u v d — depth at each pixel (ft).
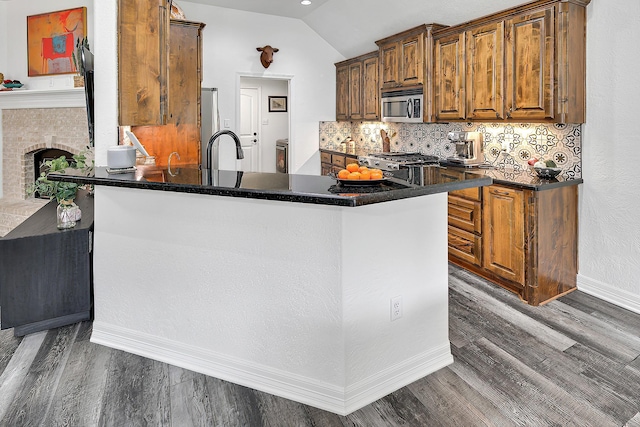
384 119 16.20
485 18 11.37
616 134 9.52
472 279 11.62
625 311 9.51
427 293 7.04
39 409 6.16
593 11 9.69
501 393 6.56
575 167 10.56
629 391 6.59
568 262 10.56
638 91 8.98
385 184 6.44
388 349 6.61
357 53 19.35
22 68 16.69
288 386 6.52
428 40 13.67
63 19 15.90
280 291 6.44
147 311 7.66
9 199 17.51
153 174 7.98
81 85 15.39
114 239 7.82
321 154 20.86
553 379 6.93
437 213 7.04
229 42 18.13
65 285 8.79
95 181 7.46
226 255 6.82
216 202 6.78
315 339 6.26
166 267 7.38
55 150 17.43
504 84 11.05
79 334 8.58
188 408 6.23
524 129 11.92
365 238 6.12
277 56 19.22
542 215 9.81
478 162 13.15
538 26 10.00
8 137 17.26
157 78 9.37
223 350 7.04
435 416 6.03
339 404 6.14
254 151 27.86
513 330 8.64
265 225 6.42
